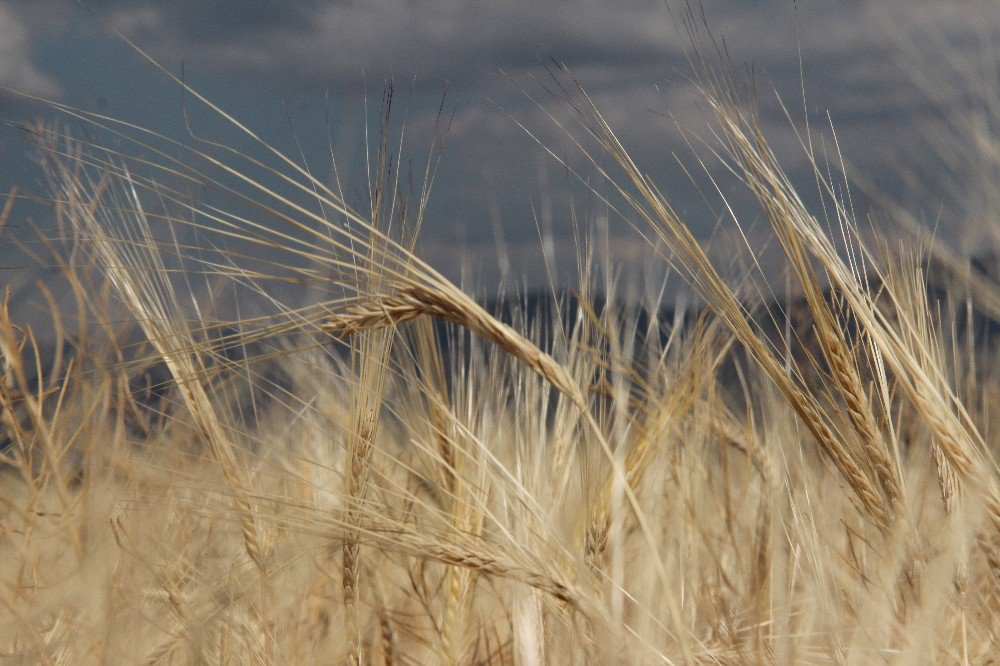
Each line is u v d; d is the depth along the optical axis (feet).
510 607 10.02
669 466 9.71
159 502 7.69
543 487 9.13
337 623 9.41
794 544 7.98
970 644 7.62
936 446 7.47
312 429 9.55
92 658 6.58
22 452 7.48
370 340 8.43
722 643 8.03
